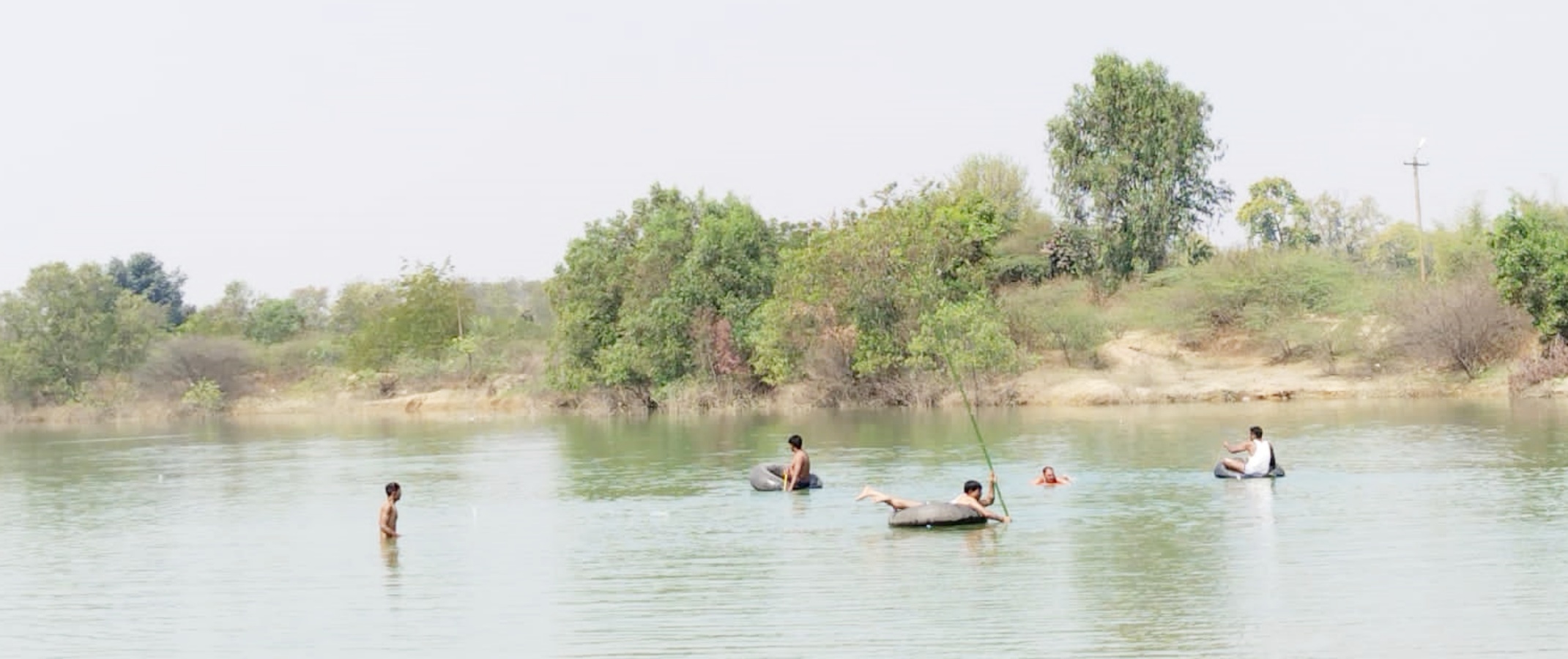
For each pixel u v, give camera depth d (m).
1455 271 66.44
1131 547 22.86
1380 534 23.33
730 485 33.75
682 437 50.75
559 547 24.91
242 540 27.28
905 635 17.42
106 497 35.97
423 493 34.28
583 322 73.38
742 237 71.25
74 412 88.00
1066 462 36.06
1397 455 34.97
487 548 25.03
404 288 95.00
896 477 33.78
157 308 100.38
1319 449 37.19
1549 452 34.94
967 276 67.19
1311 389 60.28
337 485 37.12
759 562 22.66
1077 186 80.31
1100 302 75.00
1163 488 30.09
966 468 35.44
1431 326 59.88
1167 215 79.00
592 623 18.72
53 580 23.31
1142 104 79.38
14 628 19.67
